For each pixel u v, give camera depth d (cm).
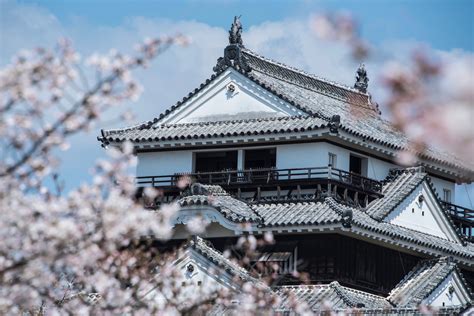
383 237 5378
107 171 2256
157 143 5759
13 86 2028
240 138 5578
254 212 5359
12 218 2131
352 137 5547
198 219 2984
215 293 3019
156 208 5578
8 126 2056
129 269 3017
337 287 5028
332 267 5203
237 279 3712
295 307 3766
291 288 5078
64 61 2061
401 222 5750
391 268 5584
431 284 5469
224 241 5253
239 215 5134
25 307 2758
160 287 3014
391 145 5759
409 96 1525
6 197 2127
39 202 2156
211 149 5741
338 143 5616
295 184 5462
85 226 2219
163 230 2339
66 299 2872
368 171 5822
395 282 5600
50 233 2116
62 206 2181
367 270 5416
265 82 5744
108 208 2219
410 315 4419
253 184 5544
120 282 2870
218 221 5156
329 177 5428
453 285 5619
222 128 5688
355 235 5288
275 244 5288
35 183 2183
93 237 2222
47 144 2088
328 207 5306
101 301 2827
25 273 2161
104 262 2711
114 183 2298
